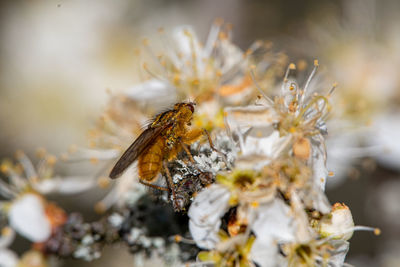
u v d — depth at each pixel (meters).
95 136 0.13
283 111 0.12
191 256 0.12
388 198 0.16
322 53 0.16
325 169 0.11
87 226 0.12
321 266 0.11
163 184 0.12
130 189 0.13
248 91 0.13
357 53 0.16
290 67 0.12
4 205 0.13
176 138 0.12
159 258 0.12
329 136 0.14
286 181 0.11
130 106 0.13
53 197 0.16
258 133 0.11
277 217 0.11
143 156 0.12
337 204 0.11
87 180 0.14
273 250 0.11
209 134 0.12
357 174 0.15
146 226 0.12
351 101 0.15
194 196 0.11
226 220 0.11
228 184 0.11
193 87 0.13
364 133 0.15
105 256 0.16
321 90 0.14
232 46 0.13
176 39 0.13
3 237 0.12
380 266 0.15
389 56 0.16
